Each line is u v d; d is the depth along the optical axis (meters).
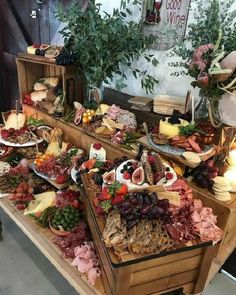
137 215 0.91
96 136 1.48
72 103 1.75
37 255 1.73
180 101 1.39
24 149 1.76
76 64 1.62
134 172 1.09
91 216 1.09
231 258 1.60
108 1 1.58
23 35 2.25
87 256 1.08
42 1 1.98
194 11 1.27
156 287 0.94
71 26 1.49
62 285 1.55
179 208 0.98
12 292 1.50
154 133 1.29
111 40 1.40
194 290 1.01
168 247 0.87
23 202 1.40
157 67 1.50
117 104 1.69
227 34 1.14
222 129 1.14
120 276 0.83
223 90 1.14
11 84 2.56
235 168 1.14
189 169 1.16
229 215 1.02
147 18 1.43
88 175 1.24
